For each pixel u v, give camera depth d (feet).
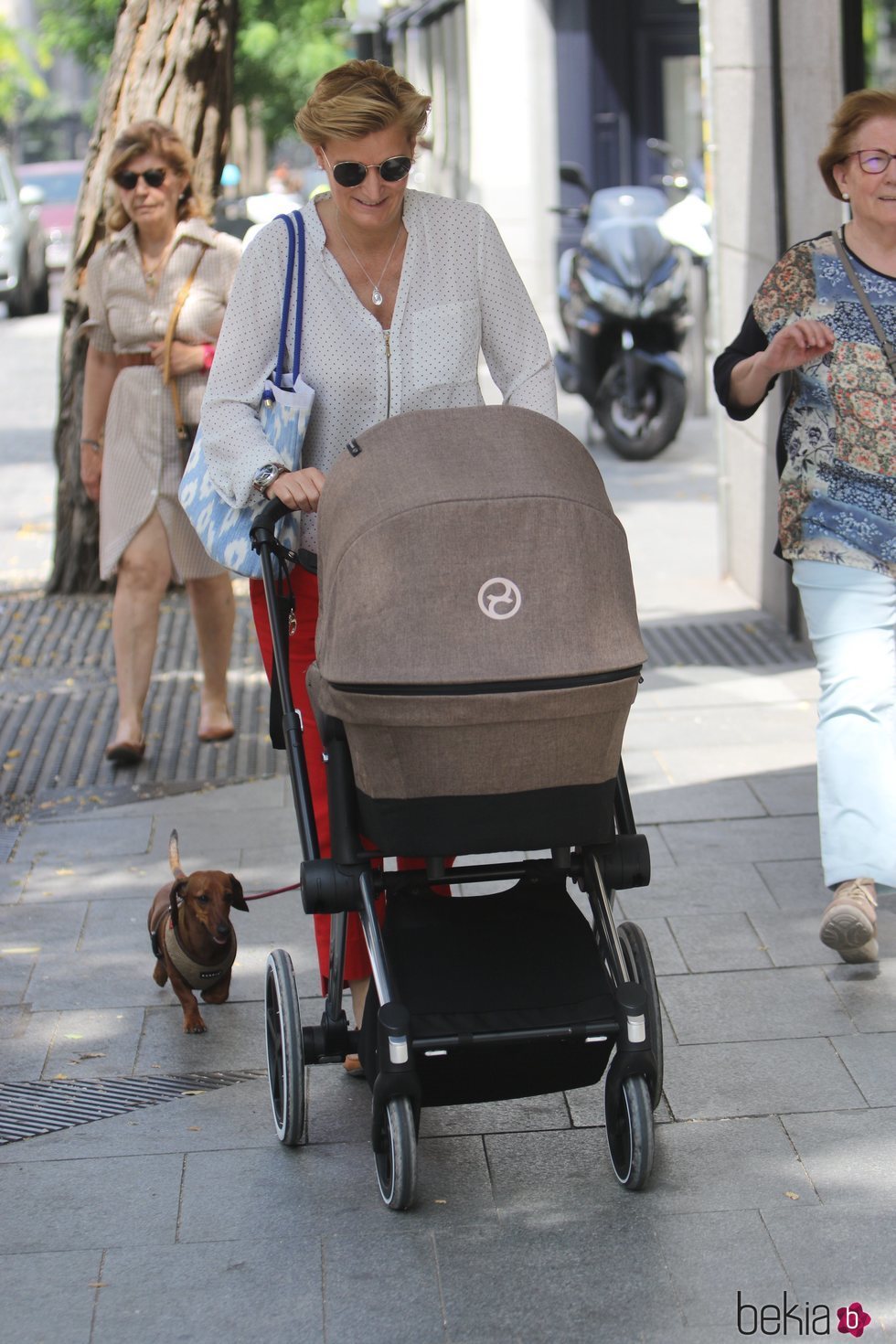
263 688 26.94
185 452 23.21
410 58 106.52
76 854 20.15
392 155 12.23
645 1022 11.89
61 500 33.71
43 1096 14.30
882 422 15.65
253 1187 12.78
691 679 26.61
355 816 12.10
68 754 23.97
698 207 45.75
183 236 23.12
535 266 73.10
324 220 13.07
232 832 20.74
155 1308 11.27
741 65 29.91
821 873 18.62
